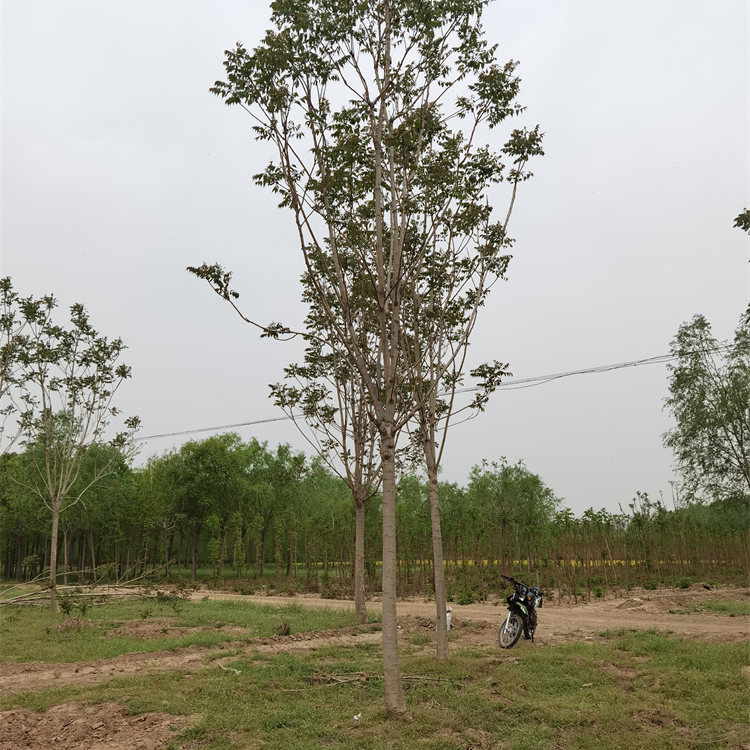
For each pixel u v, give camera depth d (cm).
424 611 1983
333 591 2723
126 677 973
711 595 2102
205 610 2075
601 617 1762
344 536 3384
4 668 1068
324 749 616
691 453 2869
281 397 1570
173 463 4441
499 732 675
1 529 3694
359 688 871
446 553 2861
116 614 1997
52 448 1891
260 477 4975
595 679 926
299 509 4716
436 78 877
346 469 1608
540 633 1459
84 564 4297
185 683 915
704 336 2823
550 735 662
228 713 742
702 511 4081
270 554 5012
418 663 1035
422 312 1056
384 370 805
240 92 774
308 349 1501
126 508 3794
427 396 973
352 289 973
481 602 2245
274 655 1152
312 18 796
